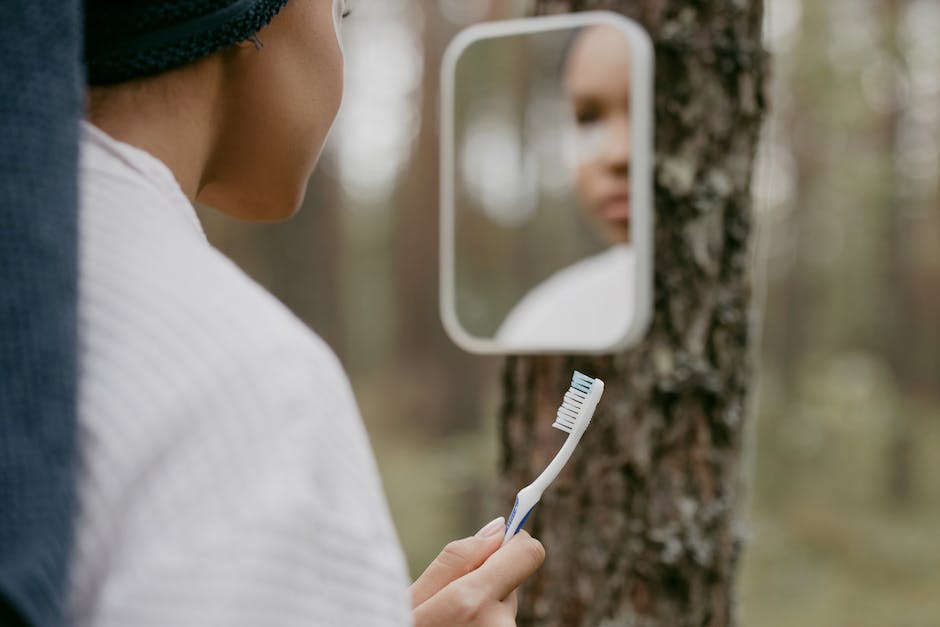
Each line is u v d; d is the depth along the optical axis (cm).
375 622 51
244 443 49
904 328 1366
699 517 139
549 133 137
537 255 140
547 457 143
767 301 1529
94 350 51
